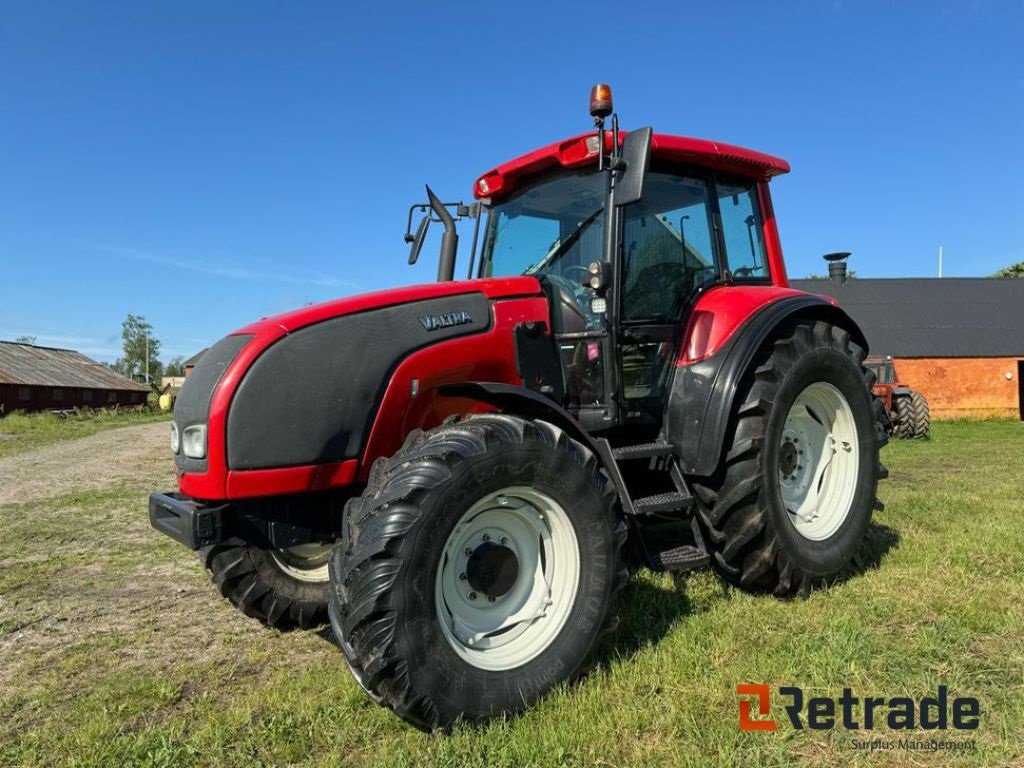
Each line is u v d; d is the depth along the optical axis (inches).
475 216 178.1
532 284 144.7
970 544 181.2
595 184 150.7
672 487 146.3
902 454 441.7
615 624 117.6
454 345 131.6
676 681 112.5
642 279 148.7
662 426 148.8
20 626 156.9
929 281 1055.0
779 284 181.2
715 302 152.9
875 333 932.0
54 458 528.4
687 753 93.5
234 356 118.2
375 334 126.3
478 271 173.9
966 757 93.1
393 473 105.0
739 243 173.9
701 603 145.7
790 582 145.9
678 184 160.1
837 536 156.9
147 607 169.0
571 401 145.0
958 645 122.5
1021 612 135.0
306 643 143.9
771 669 115.6
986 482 299.4
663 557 135.9
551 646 111.0
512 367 138.5
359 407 123.2
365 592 97.7
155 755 100.2
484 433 108.0
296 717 108.7
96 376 1722.4
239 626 154.9
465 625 109.3
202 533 116.0
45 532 250.8
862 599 145.7
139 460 510.6
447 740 98.7
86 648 143.3
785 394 145.9
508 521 115.3
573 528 114.1
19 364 1503.4
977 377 892.0
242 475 114.9
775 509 142.6
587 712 104.1
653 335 147.6
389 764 94.3
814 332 158.6
